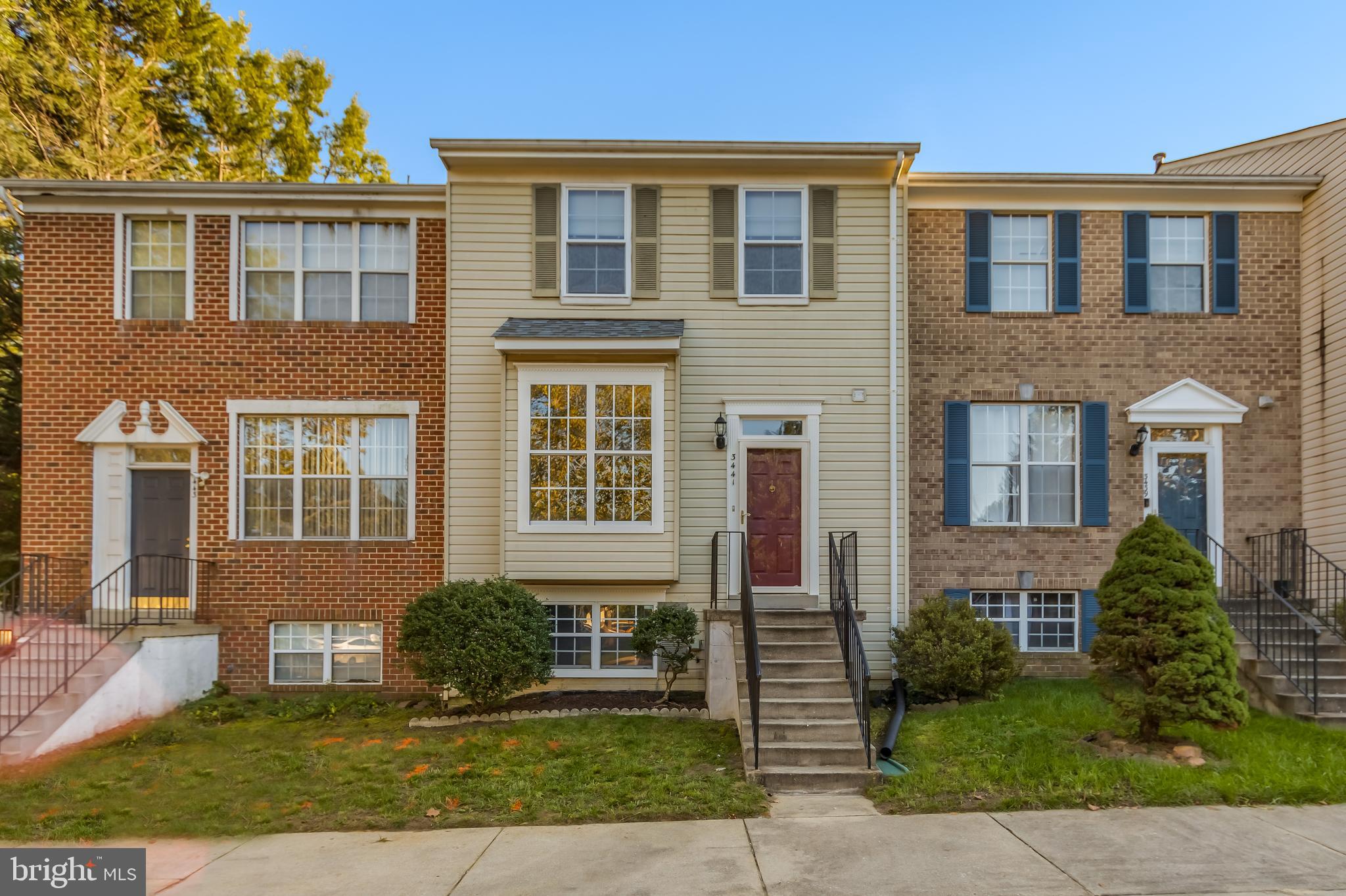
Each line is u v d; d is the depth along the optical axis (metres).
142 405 12.10
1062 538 12.40
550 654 10.58
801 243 12.07
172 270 12.34
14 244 17.31
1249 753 8.07
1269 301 12.71
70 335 12.13
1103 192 12.59
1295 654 10.21
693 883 5.65
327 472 12.30
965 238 12.60
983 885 5.54
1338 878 5.62
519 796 7.50
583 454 11.34
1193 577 8.30
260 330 12.25
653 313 11.93
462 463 11.69
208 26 21.42
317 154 26.38
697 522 11.70
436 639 9.89
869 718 8.08
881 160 11.83
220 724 10.34
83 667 9.75
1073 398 12.51
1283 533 12.31
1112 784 7.39
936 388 12.48
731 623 10.20
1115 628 8.44
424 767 8.33
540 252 11.90
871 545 11.75
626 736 9.18
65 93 18.48
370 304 12.55
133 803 7.48
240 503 12.16
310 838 6.73
